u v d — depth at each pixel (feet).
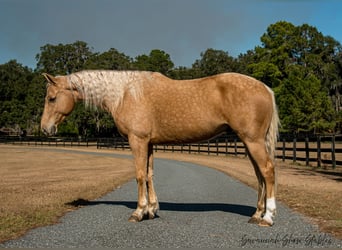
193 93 19.48
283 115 133.18
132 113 20.24
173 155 106.73
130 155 112.47
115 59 220.84
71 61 244.63
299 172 49.03
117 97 20.89
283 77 173.58
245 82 18.71
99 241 16.25
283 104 132.46
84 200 28.04
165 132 20.11
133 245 15.62
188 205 25.81
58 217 21.54
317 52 186.39
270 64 167.73
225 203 26.71
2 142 217.97
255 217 19.54
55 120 22.70
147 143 20.44
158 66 233.55
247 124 18.37
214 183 40.16
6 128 269.85
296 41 175.83
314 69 180.75
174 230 18.20
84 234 17.48
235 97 18.51
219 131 19.60
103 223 19.89
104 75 21.50
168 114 19.70
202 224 19.45
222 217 21.27
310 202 25.32
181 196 30.50
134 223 19.84
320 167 56.34
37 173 55.26
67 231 18.08
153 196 21.31
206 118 19.17
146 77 20.71
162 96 19.89
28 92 249.96
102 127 221.87
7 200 27.30
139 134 20.22
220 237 16.79
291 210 22.97
